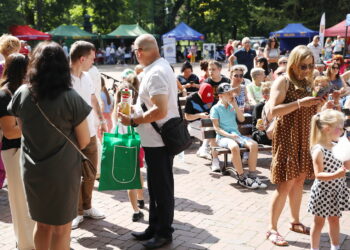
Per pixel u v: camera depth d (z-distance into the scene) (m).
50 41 2.92
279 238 4.09
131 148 4.04
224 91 6.23
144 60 3.76
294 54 3.76
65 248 3.11
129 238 4.28
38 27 41.84
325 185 3.66
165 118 3.79
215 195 5.54
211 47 36.12
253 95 8.06
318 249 3.85
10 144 3.64
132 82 4.80
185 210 5.01
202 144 7.88
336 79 7.50
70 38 36.06
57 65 2.81
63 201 2.92
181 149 3.81
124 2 44.25
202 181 6.13
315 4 36.97
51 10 43.56
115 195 5.57
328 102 4.39
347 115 7.10
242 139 6.11
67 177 2.91
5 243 4.21
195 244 4.12
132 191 4.66
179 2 44.03
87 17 38.50
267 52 12.48
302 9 37.75
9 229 4.55
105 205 5.20
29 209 2.99
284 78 3.83
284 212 4.87
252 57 11.54
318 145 3.66
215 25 44.00
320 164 3.62
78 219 4.59
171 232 4.08
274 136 4.01
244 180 5.84
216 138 6.41
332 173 3.54
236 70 6.72
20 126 3.06
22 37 30.92
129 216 4.86
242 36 47.12
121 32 36.69
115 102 4.89
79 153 3.02
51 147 2.87
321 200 3.70
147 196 5.51
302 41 33.22
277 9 39.38
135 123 3.75
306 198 5.36
